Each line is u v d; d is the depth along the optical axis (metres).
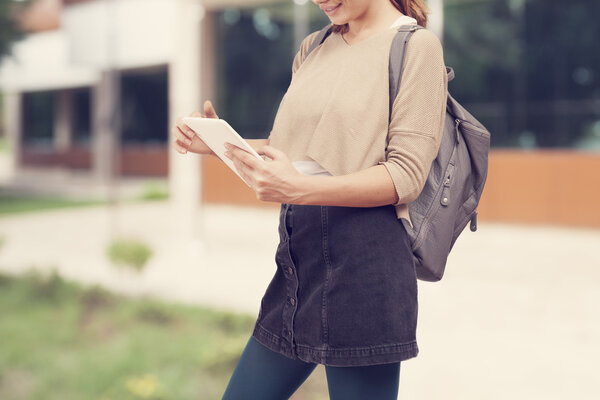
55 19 23.88
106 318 6.20
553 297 6.68
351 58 1.62
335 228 1.56
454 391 4.09
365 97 1.56
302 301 1.63
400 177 1.50
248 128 17.27
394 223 1.57
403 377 4.35
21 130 28.06
